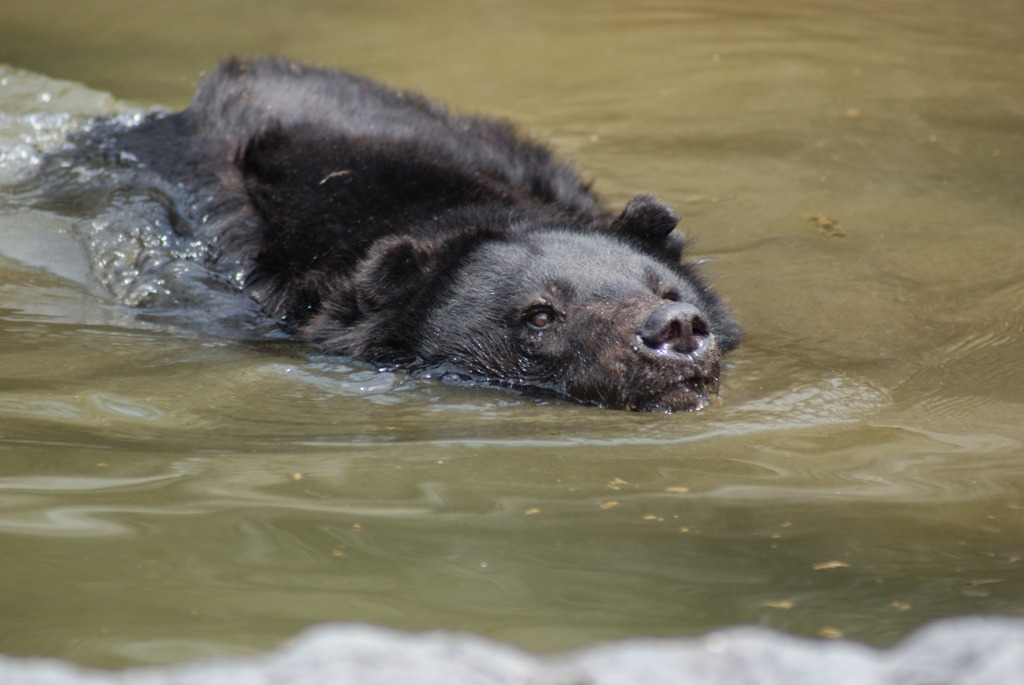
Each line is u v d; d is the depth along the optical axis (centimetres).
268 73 1593
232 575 627
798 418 959
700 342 1012
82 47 2331
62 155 1568
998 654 454
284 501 745
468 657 472
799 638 562
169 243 1353
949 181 1628
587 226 1262
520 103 2073
